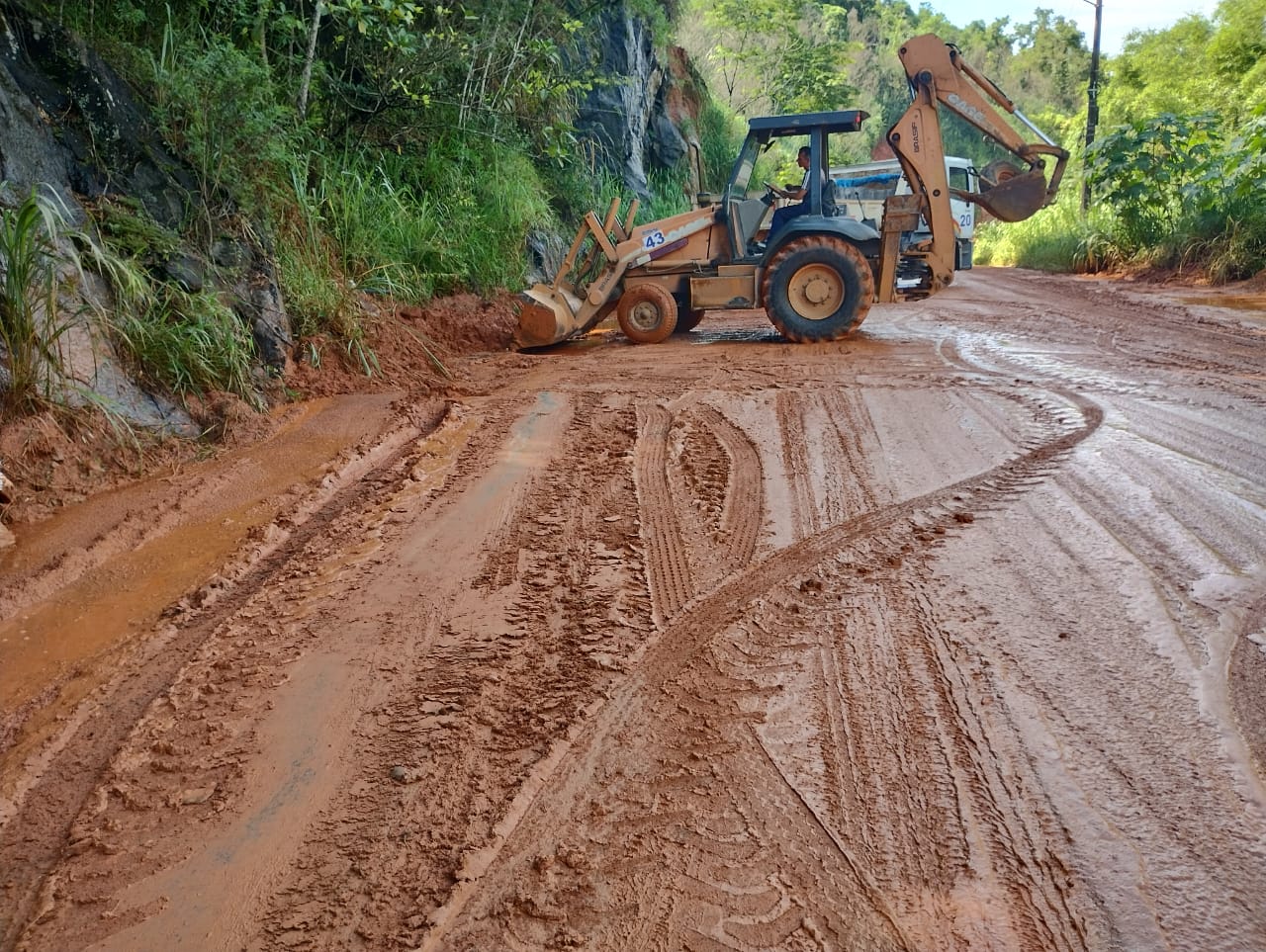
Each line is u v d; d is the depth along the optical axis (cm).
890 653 325
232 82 752
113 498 502
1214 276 1425
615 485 511
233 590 405
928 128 961
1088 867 226
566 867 236
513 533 452
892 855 234
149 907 231
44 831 262
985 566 385
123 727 309
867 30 4994
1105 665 308
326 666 337
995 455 529
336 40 1055
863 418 615
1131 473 484
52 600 399
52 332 523
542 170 1461
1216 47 2306
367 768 279
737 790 261
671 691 310
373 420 657
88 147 639
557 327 959
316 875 238
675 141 2080
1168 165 1670
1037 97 5762
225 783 276
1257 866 222
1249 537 398
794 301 952
